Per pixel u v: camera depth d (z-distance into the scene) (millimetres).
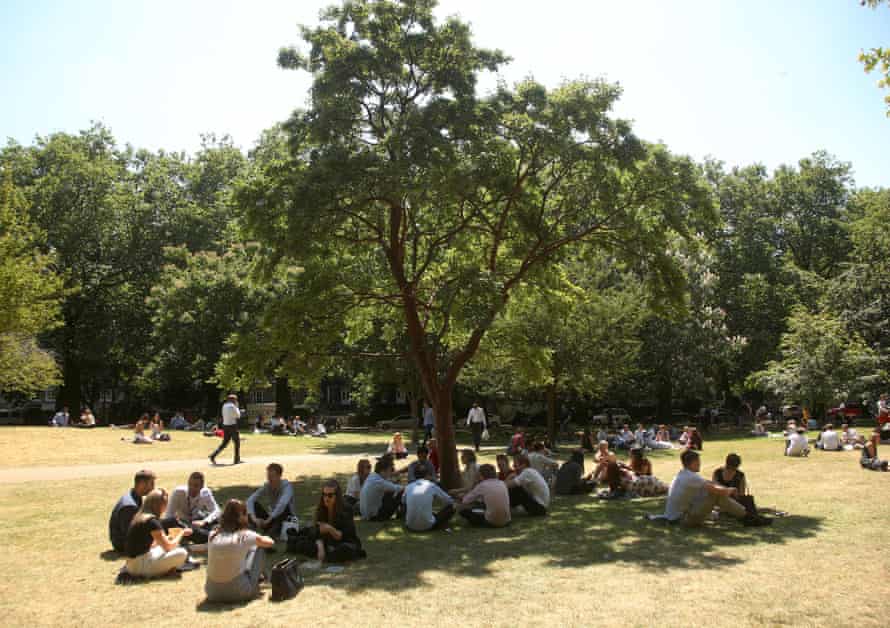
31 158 46625
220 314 38844
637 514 12000
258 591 7375
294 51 15188
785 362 33062
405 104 15445
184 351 41062
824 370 30875
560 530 10695
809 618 6094
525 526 11156
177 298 39500
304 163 15422
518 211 15836
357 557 8883
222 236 48000
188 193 51219
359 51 14383
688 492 10633
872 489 13469
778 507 11773
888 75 10242
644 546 9281
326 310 16016
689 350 38844
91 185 46188
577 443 32656
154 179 49844
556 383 29141
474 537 10352
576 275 30562
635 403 52094
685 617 6203
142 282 47469
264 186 15148
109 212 46375
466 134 14078
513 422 48531
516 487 12211
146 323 47531
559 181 16188
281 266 17312
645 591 7066
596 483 15250
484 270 14320
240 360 16406
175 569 8188
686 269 39344
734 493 10609
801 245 50938
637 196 15391
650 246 15609
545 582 7551
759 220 48594
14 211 27953
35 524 11414
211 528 9789
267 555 9133
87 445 23641
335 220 14070
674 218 14805
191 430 36812
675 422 50281
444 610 6625
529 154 15211
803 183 50250
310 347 16359
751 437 32750
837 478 15227
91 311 46688
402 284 16094
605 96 14695
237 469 19109
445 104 14242
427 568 8359
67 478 16828
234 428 20203
